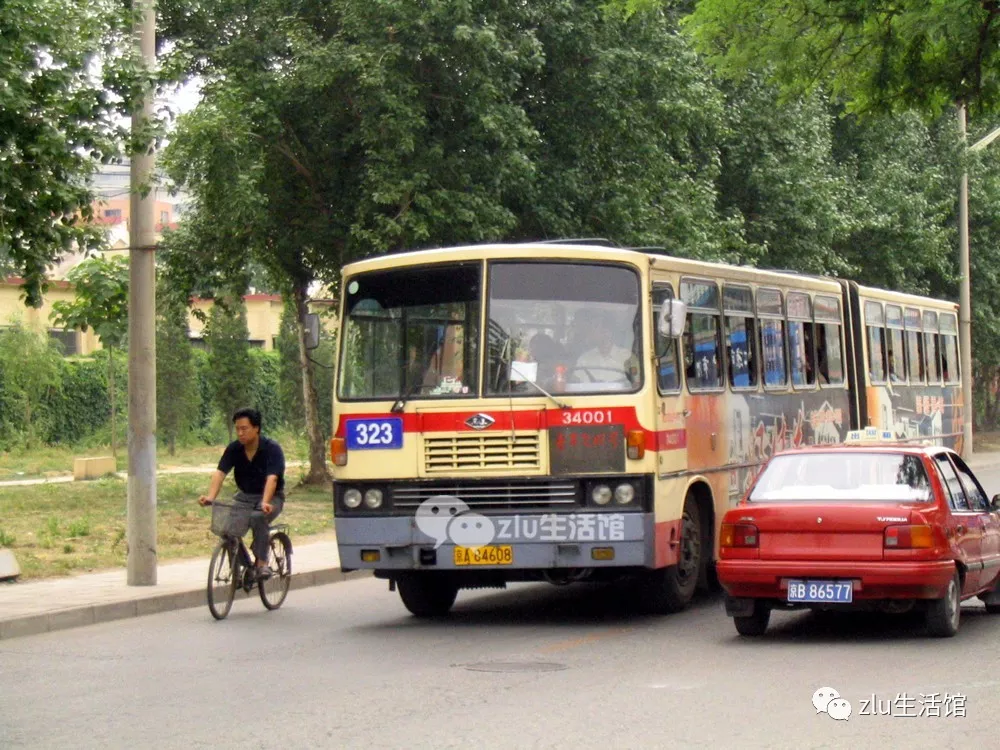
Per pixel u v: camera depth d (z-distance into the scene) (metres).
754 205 33.06
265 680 10.45
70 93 14.20
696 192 27.23
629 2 18.75
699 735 8.17
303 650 12.02
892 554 11.13
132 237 15.91
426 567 12.96
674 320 12.78
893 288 38.72
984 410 59.56
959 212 39.69
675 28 26.30
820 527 11.29
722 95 27.25
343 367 13.53
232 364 47.62
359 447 13.24
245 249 26.33
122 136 14.80
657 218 26.11
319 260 27.20
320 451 29.31
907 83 16.67
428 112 23.80
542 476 12.84
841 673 10.17
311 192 25.70
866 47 16.64
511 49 23.25
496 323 13.17
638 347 13.05
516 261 13.31
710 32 17.08
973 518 12.32
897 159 38.56
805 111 32.94
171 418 44.50
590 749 7.84
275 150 24.91
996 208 42.31
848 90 17.33
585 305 13.19
